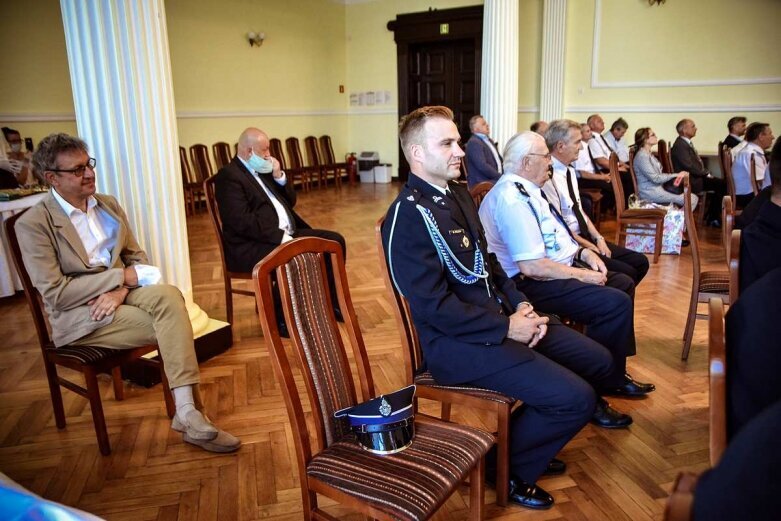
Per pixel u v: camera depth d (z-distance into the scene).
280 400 2.50
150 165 2.73
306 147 9.60
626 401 2.45
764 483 0.56
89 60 2.54
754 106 7.05
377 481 1.29
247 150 3.30
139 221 2.74
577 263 2.58
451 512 1.77
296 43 9.23
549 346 1.88
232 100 8.33
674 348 2.98
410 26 9.58
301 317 1.43
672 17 7.33
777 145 1.65
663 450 2.09
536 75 8.66
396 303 1.77
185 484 1.92
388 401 1.41
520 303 1.88
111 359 2.09
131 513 1.78
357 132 10.62
